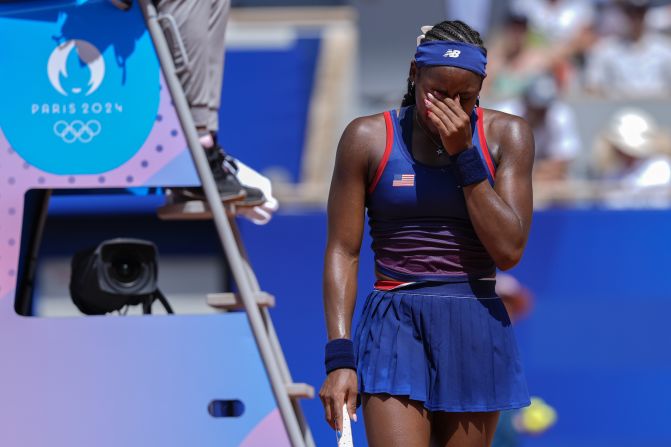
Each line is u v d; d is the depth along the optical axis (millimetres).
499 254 13039
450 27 13398
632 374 27844
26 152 14797
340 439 12969
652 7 40344
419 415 13234
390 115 13656
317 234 26812
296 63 40594
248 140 38531
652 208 28203
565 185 33000
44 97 14828
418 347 13352
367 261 26203
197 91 15203
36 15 14891
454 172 13133
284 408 14281
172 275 28312
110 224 28078
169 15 14875
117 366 14453
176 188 15820
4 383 14469
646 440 27703
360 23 40688
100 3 14867
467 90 12953
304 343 26328
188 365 14422
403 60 40406
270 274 26719
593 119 36688
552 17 39375
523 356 27969
